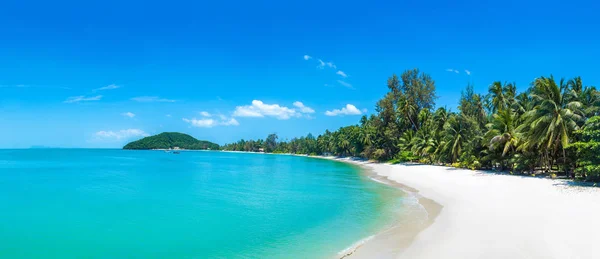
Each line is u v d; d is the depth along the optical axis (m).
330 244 16.06
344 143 127.75
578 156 34.03
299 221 20.95
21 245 16.86
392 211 22.95
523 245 13.23
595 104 33.97
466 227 16.73
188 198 30.25
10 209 25.70
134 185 40.84
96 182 44.47
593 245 12.73
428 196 28.67
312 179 47.59
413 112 82.94
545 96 36.72
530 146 38.47
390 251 14.27
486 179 37.81
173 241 17.25
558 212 18.34
